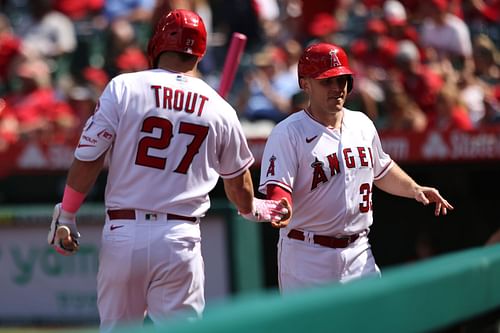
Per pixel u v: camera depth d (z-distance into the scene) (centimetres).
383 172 1720
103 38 3912
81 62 3912
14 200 2980
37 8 3941
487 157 2681
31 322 2838
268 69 3462
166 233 1438
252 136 2800
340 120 1648
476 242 2753
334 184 1623
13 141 3114
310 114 1639
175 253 1441
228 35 3944
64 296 2820
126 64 3678
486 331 1337
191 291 1473
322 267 1645
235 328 739
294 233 1666
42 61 3822
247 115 3359
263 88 3400
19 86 3700
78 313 2814
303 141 1612
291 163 1605
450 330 1195
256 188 2742
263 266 2792
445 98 3120
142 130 1434
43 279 2836
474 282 1202
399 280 984
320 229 1642
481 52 3562
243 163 1512
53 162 2908
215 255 2662
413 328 1016
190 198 1460
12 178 2970
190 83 1470
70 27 3959
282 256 1694
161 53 1484
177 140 1445
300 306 811
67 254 1477
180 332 712
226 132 1484
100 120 1421
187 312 1473
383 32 3466
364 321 911
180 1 3722
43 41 3878
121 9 4081
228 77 1886
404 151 2711
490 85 3506
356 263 1664
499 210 2738
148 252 1428
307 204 1633
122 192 1442
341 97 1605
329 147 1619
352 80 1650
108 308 1470
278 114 3372
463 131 2686
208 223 2664
